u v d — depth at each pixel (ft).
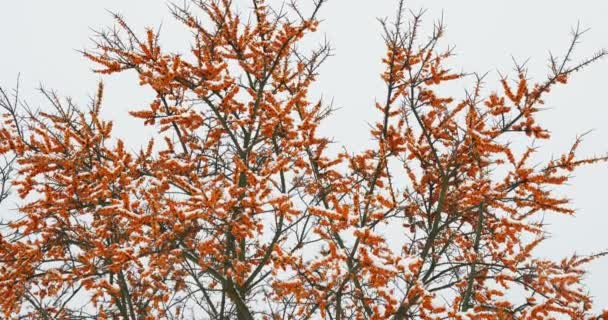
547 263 24.22
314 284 21.74
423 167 27.22
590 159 22.02
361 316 23.21
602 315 20.76
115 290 23.06
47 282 24.72
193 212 20.42
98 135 25.04
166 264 22.48
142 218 20.84
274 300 28.19
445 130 25.39
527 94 22.58
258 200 20.66
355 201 21.20
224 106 27.07
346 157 26.76
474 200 24.06
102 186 22.29
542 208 22.97
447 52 24.21
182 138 28.89
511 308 22.18
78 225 26.09
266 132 24.93
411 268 19.60
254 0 27.89
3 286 22.81
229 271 23.07
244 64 28.50
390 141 24.39
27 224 23.82
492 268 25.50
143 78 25.53
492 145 22.71
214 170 28.94
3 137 24.30
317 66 29.30
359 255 19.51
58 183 25.64
